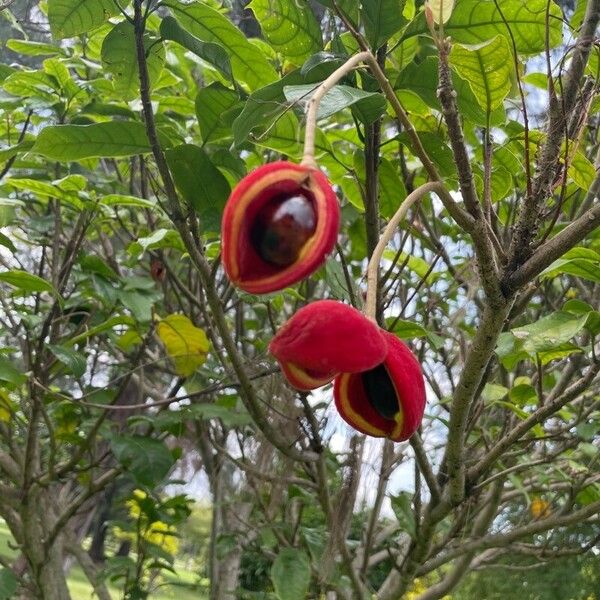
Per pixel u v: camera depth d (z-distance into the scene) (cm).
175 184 55
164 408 77
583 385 52
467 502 68
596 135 69
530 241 39
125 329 91
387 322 60
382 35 44
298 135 57
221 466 90
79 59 76
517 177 70
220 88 55
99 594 88
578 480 74
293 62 51
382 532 89
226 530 90
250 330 97
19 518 79
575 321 50
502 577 135
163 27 52
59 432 83
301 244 28
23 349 81
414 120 58
